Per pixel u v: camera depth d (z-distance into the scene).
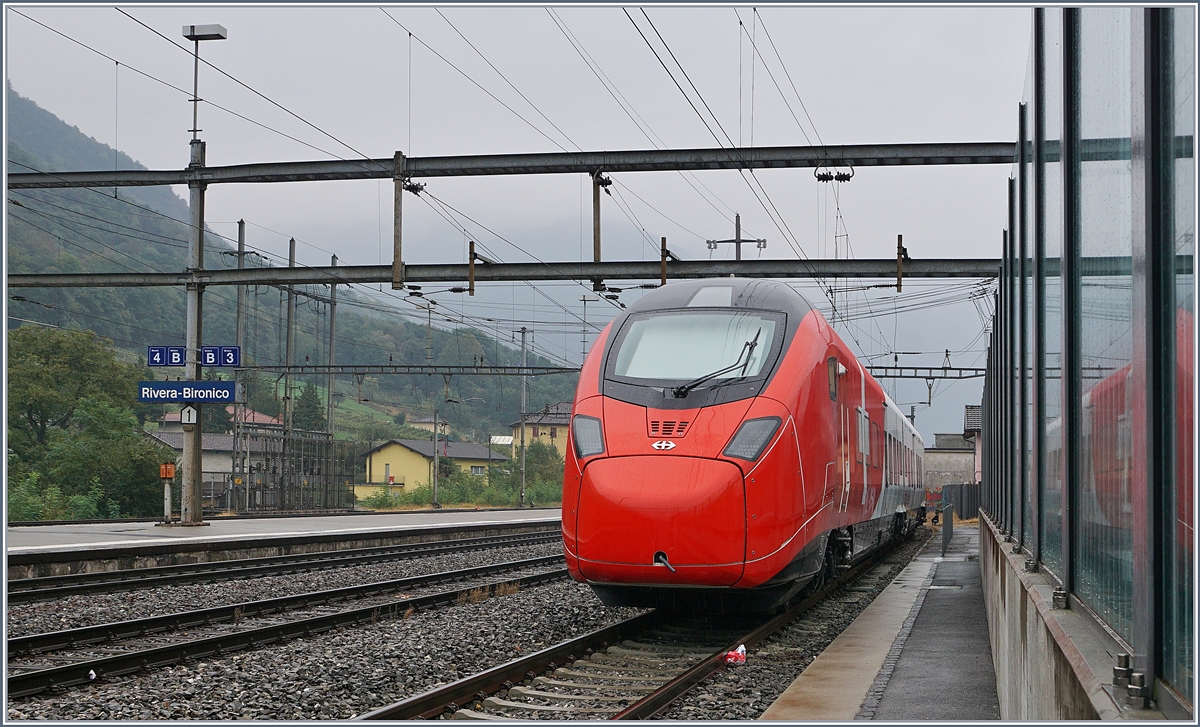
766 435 10.47
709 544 9.96
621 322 11.96
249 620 13.12
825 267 23.11
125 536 24.86
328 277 24.88
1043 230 7.63
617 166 21.72
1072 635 4.80
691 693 8.55
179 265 129.25
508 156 22.00
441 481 78.31
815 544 11.41
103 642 11.12
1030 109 8.30
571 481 10.70
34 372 62.19
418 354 139.50
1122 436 4.16
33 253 103.56
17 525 29.64
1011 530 10.30
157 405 89.50
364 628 12.29
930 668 9.62
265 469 56.75
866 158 20.62
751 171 21.88
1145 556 3.64
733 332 11.40
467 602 15.12
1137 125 3.80
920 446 35.38
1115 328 4.33
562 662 9.87
